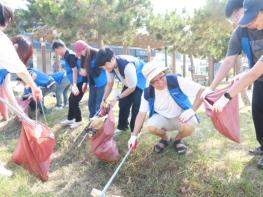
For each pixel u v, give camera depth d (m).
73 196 4.20
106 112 4.77
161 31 16.05
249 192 3.57
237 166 3.89
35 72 6.93
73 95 5.82
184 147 4.36
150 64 4.05
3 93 4.14
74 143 5.40
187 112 3.88
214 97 3.55
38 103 6.88
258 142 4.23
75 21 10.99
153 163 4.34
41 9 11.00
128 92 4.73
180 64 29.66
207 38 15.24
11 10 3.50
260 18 2.66
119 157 4.66
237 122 3.56
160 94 4.12
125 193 4.24
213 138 4.81
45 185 4.37
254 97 3.84
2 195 3.77
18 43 4.44
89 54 5.34
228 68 3.77
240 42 3.63
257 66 2.73
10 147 5.69
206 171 3.98
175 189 4.00
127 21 11.32
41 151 4.20
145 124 5.43
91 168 4.80
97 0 10.84
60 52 5.98
